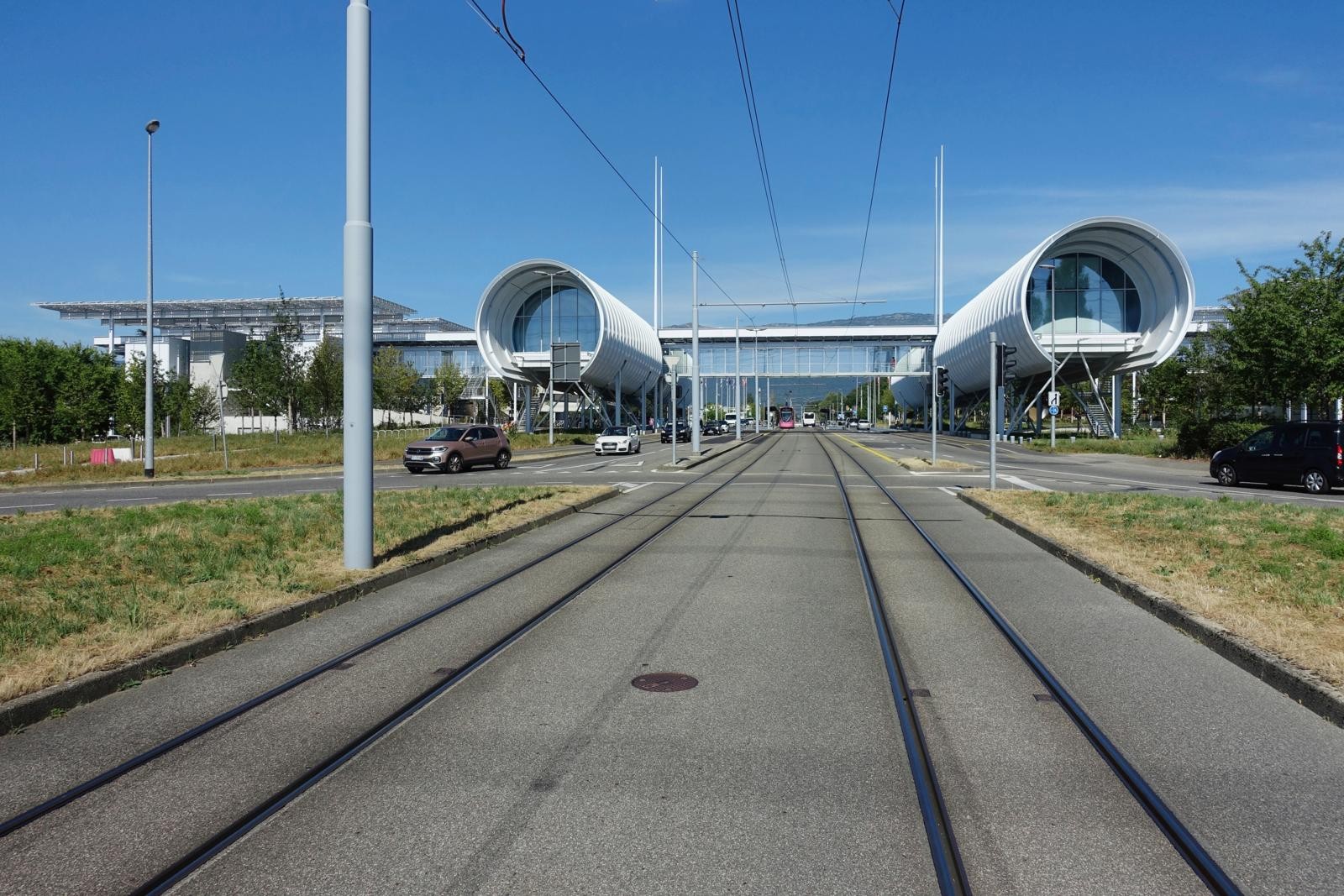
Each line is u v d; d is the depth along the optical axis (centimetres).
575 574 1032
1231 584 859
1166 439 4894
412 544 1148
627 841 380
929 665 657
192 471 3162
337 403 4994
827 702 570
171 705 555
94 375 5678
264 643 711
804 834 388
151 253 2903
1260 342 3303
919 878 350
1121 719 531
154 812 408
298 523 1267
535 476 2870
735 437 7962
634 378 8531
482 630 760
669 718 539
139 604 765
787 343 9919
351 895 338
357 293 960
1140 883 347
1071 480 2703
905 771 459
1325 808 412
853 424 12112
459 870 355
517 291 7325
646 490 2250
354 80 951
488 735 509
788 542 1309
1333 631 676
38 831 389
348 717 538
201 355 7500
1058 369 6122
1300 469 2242
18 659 605
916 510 1770
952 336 8044
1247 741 496
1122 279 5922
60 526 1279
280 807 414
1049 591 925
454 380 8512
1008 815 407
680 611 838
